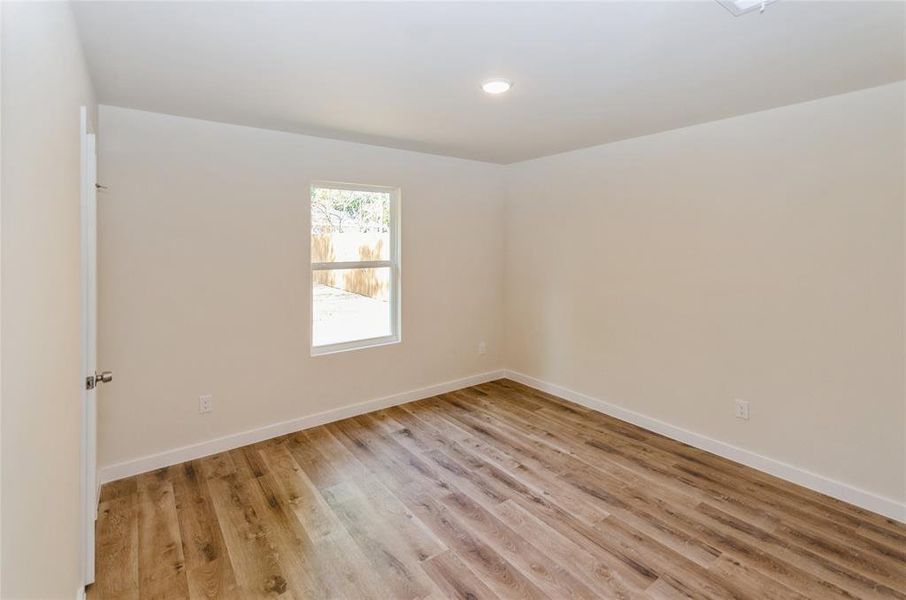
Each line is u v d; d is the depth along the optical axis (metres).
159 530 2.28
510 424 3.64
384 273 4.01
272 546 2.17
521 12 1.59
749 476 2.82
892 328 2.35
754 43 1.84
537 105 2.64
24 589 0.90
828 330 2.57
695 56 1.96
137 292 2.79
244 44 1.85
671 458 3.06
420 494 2.63
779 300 2.75
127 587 1.90
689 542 2.21
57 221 1.23
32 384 0.95
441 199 4.20
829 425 2.59
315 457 3.07
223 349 3.13
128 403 2.80
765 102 2.59
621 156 3.56
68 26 1.43
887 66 2.08
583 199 3.89
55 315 1.21
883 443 2.40
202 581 1.94
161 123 2.81
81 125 1.74
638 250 3.50
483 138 3.45
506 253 4.71
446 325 4.36
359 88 2.36
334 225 3.70
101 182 2.64
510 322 4.73
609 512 2.46
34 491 0.98
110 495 2.59
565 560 2.09
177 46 1.86
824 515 2.42
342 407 3.74
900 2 1.52
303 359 3.50
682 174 3.18
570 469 2.92
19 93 0.83
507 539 2.23
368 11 1.58
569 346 4.12
